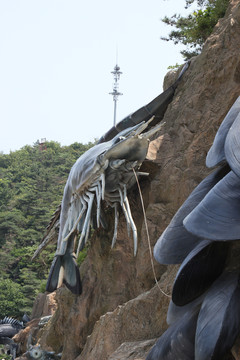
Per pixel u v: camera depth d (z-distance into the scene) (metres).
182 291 10.88
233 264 10.83
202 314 10.22
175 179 20.27
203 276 10.84
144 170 21.66
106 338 17.83
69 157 160.25
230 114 11.99
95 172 20.75
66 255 23.06
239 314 9.96
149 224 20.45
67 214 22.86
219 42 20.92
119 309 17.92
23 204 111.62
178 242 11.63
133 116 24.03
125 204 21.94
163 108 23.80
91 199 21.02
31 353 22.72
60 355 23.31
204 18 27.14
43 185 132.00
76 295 23.84
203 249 10.49
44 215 101.88
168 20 31.06
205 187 11.82
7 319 38.16
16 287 72.38
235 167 10.11
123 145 20.25
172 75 24.55
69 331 23.66
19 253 86.50
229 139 10.61
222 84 20.11
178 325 11.26
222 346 9.75
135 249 19.52
